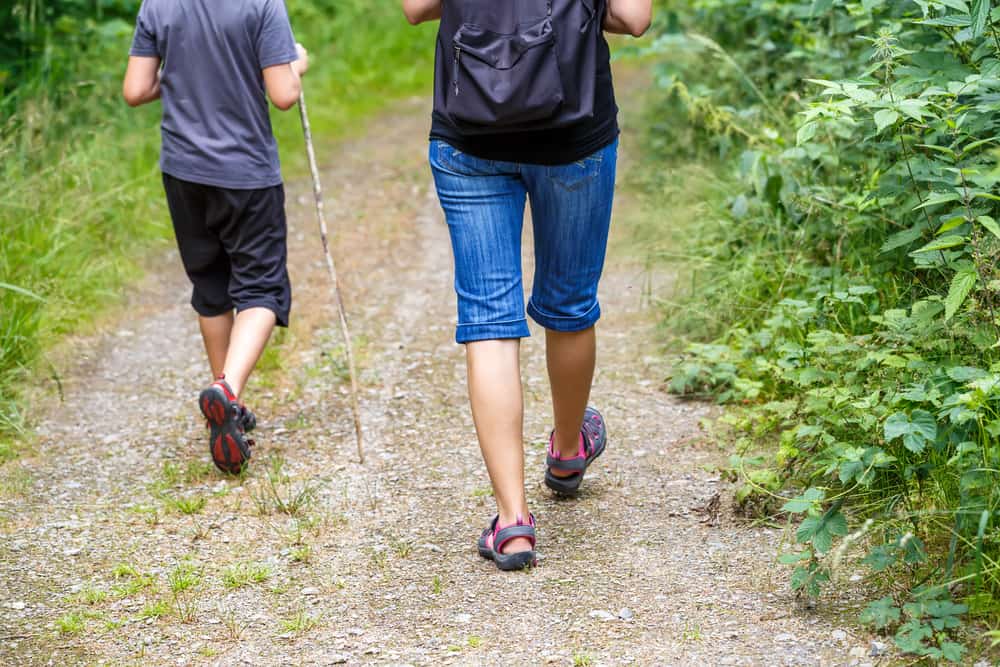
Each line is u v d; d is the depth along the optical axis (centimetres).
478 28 341
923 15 464
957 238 361
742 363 524
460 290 369
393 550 395
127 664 326
